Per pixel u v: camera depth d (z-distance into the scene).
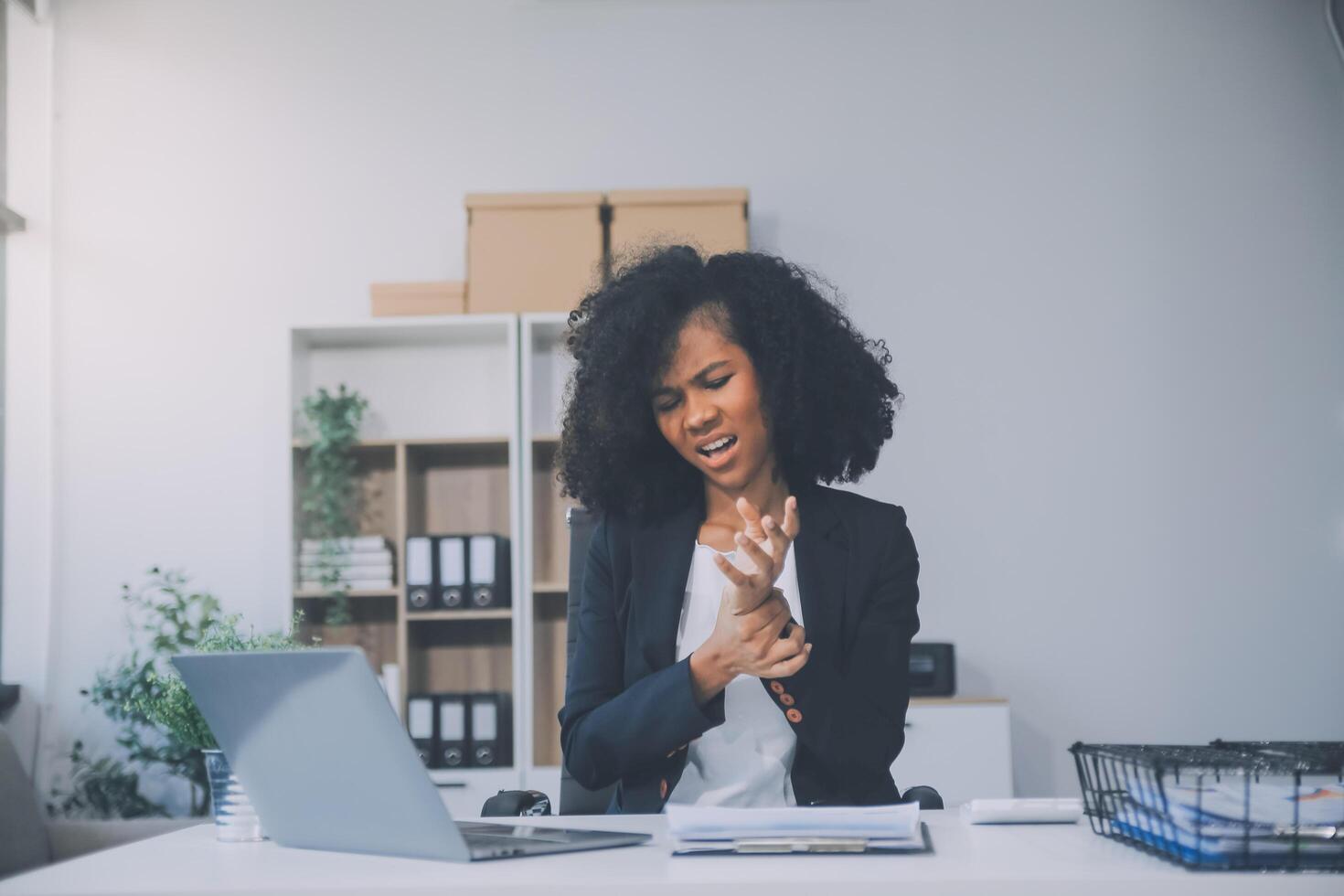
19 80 4.43
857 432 1.82
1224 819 0.88
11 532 4.27
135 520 4.28
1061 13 4.41
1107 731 4.14
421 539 3.92
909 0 4.43
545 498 4.06
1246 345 4.29
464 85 4.41
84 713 4.19
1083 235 4.33
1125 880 0.85
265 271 4.37
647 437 1.74
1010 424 4.25
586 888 0.86
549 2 4.42
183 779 4.12
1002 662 4.17
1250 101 4.38
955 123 4.37
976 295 4.31
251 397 4.32
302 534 4.04
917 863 0.94
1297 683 4.16
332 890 0.88
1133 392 4.27
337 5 4.46
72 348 4.35
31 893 0.90
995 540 4.21
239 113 4.43
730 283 1.72
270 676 1.06
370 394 4.24
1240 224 4.33
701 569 1.70
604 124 4.39
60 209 4.40
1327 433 4.25
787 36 4.41
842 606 1.65
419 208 4.38
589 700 1.65
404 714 3.88
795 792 1.56
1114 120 4.38
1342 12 4.35
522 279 3.99
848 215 4.34
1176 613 4.19
